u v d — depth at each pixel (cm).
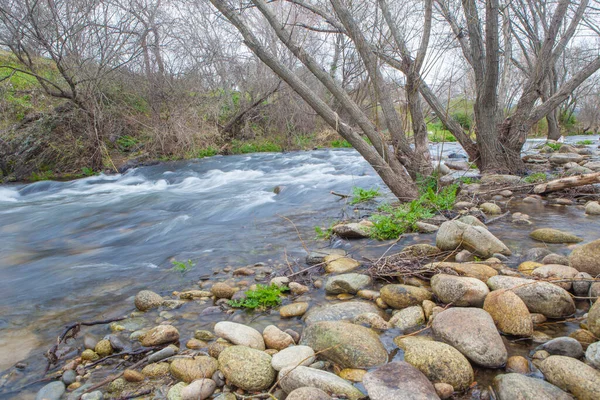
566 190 621
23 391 244
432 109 895
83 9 1243
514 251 384
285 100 1903
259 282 380
